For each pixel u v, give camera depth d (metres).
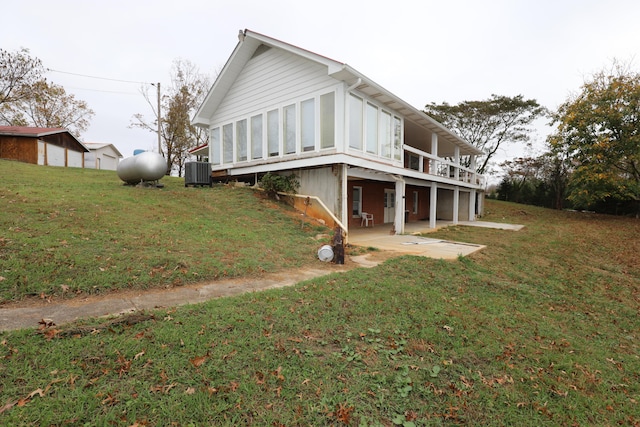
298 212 10.92
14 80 22.20
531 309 5.29
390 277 5.82
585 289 6.97
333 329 3.57
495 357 3.39
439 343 3.54
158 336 3.03
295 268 6.20
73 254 4.89
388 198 17.88
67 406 2.08
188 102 28.75
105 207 7.62
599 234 15.24
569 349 3.91
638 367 3.74
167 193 10.46
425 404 2.54
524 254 9.75
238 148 13.37
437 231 14.12
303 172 11.10
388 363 3.03
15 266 4.24
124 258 5.11
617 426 2.63
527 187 31.64
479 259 8.21
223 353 2.86
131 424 2.01
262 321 3.54
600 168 19.61
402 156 13.04
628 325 5.24
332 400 2.44
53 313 3.47
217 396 2.34
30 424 1.92
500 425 2.42
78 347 2.74
